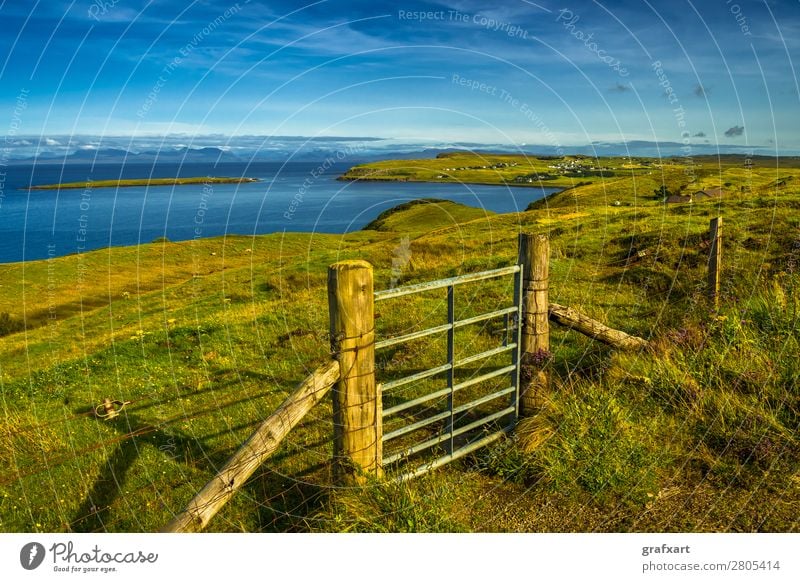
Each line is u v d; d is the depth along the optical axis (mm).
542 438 4840
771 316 6414
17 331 26328
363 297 3867
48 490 5168
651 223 18672
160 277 36188
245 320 11844
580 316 6102
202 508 3357
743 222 14859
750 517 3926
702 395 5266
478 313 10414
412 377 4434
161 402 7352
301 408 3643
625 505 4184
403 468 4672
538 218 27172
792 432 4652
